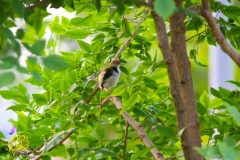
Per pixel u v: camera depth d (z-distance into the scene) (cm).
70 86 721
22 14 404
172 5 334
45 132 689
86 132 728
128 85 652
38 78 376
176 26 493
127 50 771
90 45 746
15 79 352
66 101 709
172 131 466
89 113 690
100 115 722
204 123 656
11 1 405
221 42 446
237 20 696
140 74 741
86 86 714
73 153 686
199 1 677
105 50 753
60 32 754
